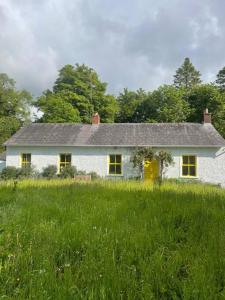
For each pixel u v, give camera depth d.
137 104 53.91
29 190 9.47
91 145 25.41
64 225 4.84
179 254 3.62
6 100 51.69
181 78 64.00
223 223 4.83
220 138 25.39
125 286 2.88
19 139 26.91
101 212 5.77
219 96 40.25
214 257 3.45
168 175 24.72
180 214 5.52
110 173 25.47
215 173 24.48
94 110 49.06
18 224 4.91
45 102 46.19
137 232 4.41
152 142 25.22
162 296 2.85
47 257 3.56
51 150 26.23
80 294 2.73
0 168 32.62
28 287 2.90
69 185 11.21
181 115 43.66
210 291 2.74
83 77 50.84
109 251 3.70
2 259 3.63
